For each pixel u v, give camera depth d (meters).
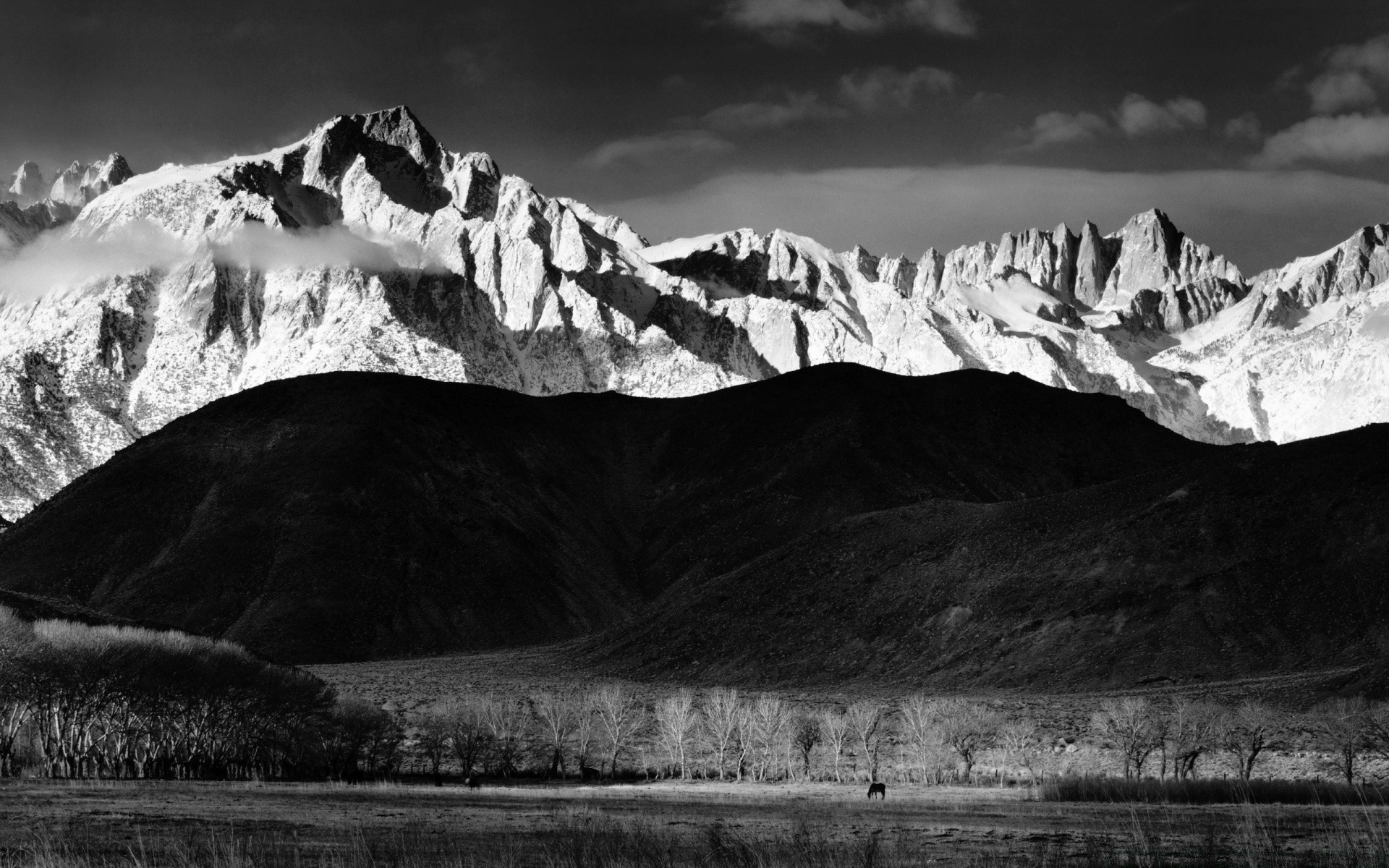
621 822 60.41
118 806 66.50
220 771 103.81
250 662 109.25
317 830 57.00
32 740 100.12
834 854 39.12
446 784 106.25
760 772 114.06
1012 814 70.38
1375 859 36.62
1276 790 83.31
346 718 113.88
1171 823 61.69
